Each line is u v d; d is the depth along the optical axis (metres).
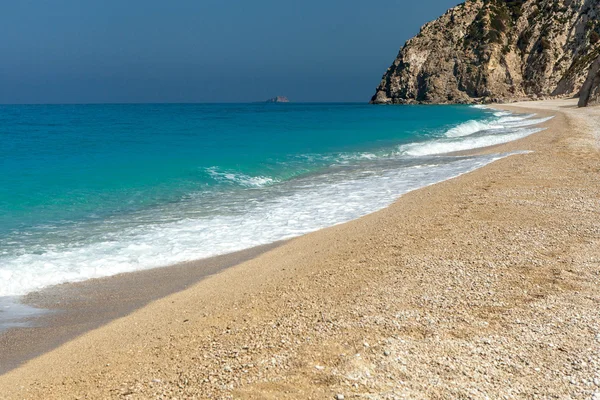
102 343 5.93
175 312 6.72
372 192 14.83
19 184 15.52
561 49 120.00
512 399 3.97
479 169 16.91
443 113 74.38
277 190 15.80
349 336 5.18
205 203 13.91
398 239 9.05
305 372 4.50
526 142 24.94
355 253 8.49
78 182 16.08
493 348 4.80
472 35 128.00
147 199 14.30
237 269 8.49
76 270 8.63
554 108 62.84
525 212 10.30
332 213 12.39
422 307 5.88
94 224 11.60
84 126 44.81
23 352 5.91
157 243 10.16
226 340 5.47
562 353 4.66
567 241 8.23
